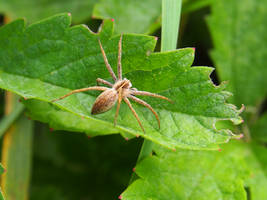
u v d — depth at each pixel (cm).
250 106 27
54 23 24
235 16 28
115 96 24
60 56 24
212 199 24
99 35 24
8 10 28
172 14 25
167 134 23
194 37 29
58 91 24
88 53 24
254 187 25
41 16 28
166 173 24
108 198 27
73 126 24
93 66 24
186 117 23
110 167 27
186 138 23
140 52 24
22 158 26
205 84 23
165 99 24
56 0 28
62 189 27
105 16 27
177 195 24
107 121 24
